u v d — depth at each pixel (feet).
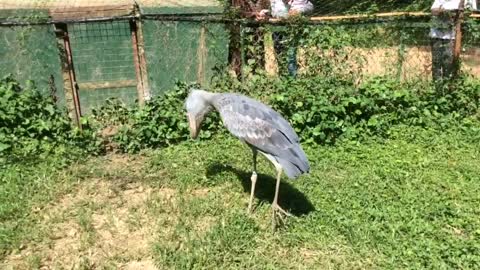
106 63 28.17
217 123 25.57
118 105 25.77
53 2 29.40
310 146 24.16
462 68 28.55
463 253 16.33
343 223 17.85
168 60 28.40
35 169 22.03
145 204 19.72
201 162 22.85
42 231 18.03
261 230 17.93
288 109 25.40
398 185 20.56
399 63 28.14
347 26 27.61
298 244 17.22
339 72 27.20
